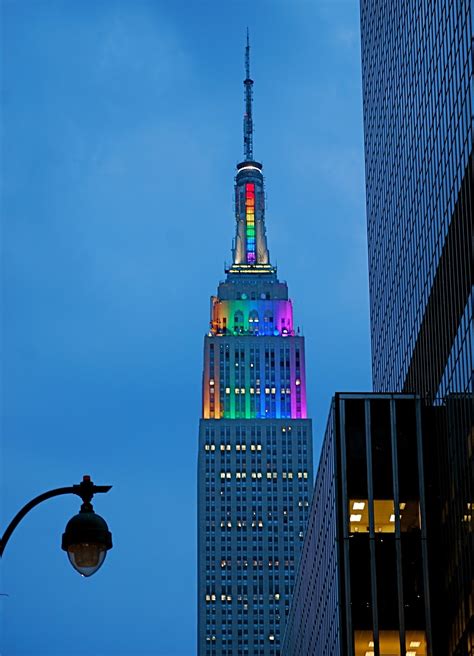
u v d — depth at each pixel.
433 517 160.12
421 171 174.38
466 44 141.62
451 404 151.00
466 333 141.88
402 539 158.88
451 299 151.50
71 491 49.38
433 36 164.88
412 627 155.38
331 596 168.50
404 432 163.38
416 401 164.75
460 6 145.38
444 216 155.88
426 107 170.38
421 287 174.25
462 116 144.00
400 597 156.50
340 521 160.00
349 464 162.00
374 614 155.62
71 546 48.81
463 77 143.25
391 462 162.00
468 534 140.88
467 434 141.50
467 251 141.12
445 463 155.38
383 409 164.50
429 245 167.38
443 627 155.50
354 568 157.62
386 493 160.88
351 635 154.62
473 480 138.38
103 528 49.00
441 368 158.75
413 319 181.25
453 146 150.00
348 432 163.38
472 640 139.00
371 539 158.75
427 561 158.00
